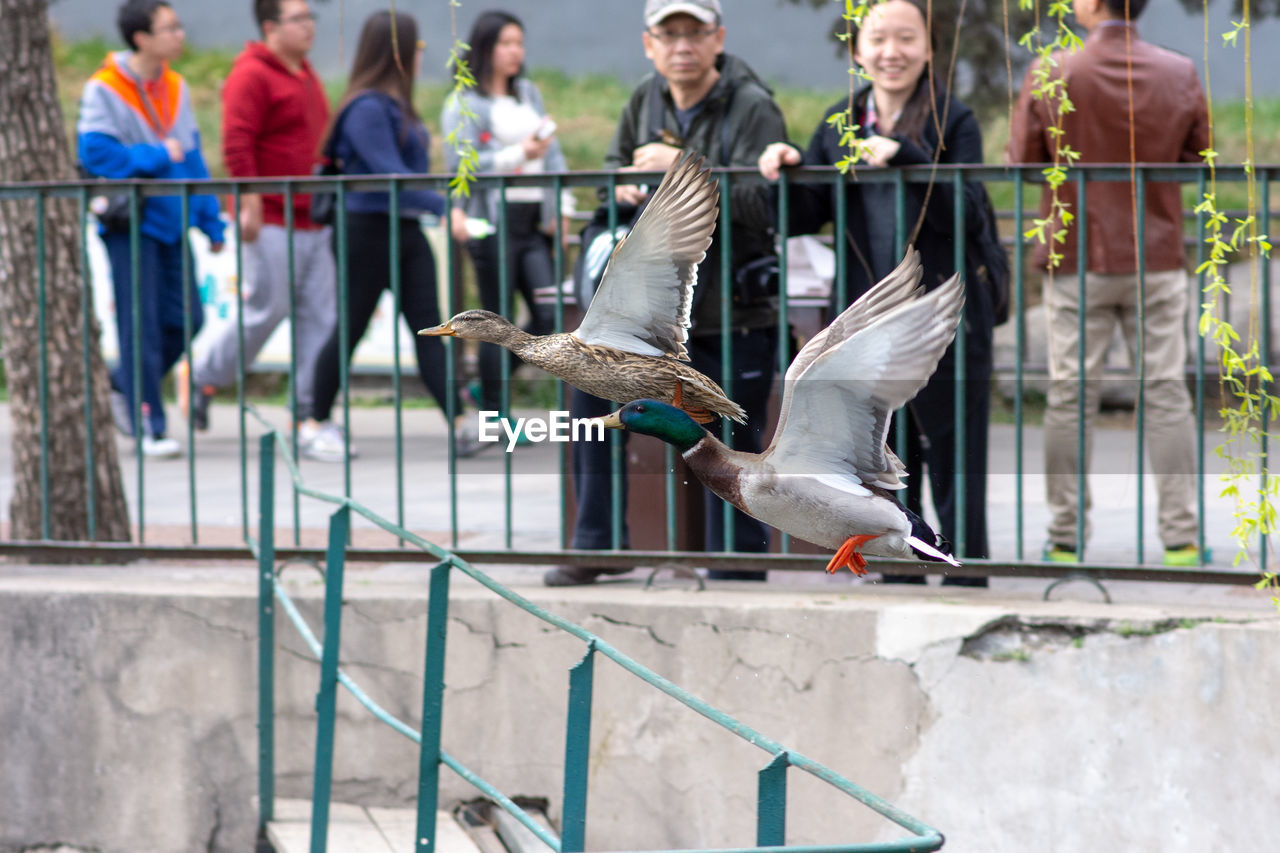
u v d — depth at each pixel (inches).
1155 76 282.8
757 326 276.7
